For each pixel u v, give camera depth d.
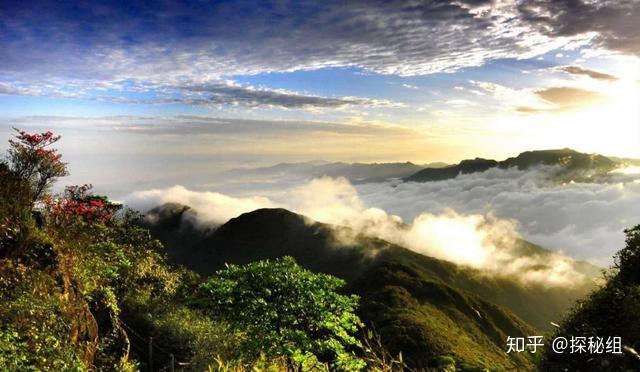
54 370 5.95
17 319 6.18
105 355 8.28
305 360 8.83
